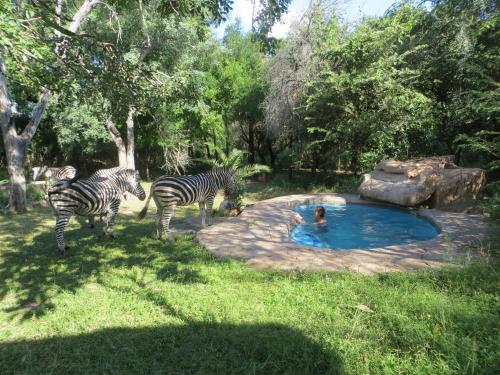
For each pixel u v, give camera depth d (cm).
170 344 391
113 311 474
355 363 341
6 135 1259
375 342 372
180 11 707
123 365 364
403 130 1426
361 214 1205
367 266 600
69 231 946
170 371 350
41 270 642
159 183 816
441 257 641
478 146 803
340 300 472
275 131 1731
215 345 385
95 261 687
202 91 1975
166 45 1750
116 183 864
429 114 1399
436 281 521
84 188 759
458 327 386
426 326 392
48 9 438
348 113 1515
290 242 778
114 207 852
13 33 335
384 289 501
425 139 1478
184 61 1847
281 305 466
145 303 493
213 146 2242
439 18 1379
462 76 1305
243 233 852
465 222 904
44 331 434
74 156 2519
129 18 1560
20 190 1277
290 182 1862
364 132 1477
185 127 2216
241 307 465
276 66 1659
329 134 1535
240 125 2359
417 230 1012
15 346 403
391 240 938
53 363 367
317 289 512
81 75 464
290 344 373
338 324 408
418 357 344
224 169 1055
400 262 619
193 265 641
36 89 473
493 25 1093
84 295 526
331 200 1355
